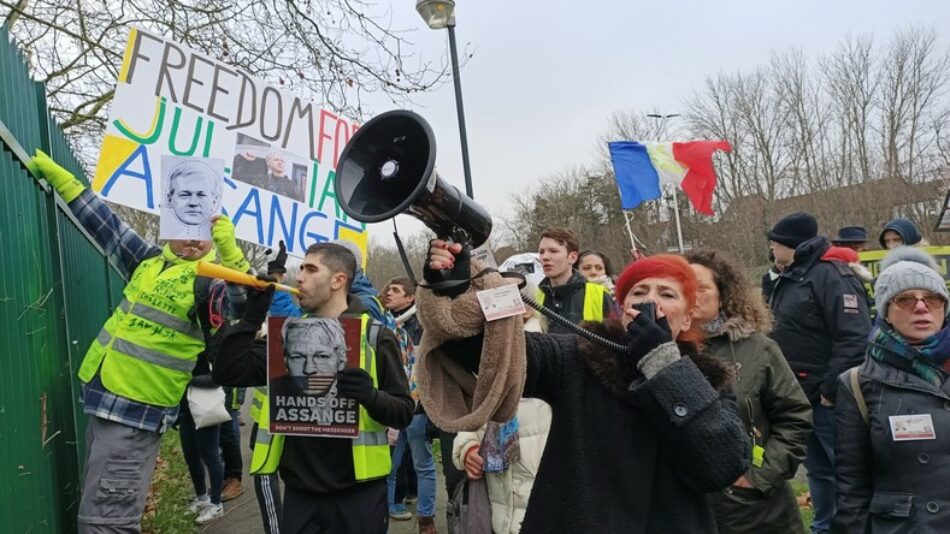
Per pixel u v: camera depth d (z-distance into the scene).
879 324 2.69
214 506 5.01
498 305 1.50
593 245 41.19
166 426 3.18
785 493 2.76
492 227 1.64
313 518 2.85
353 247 4.12
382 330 2.95
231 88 4.02
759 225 30.78
